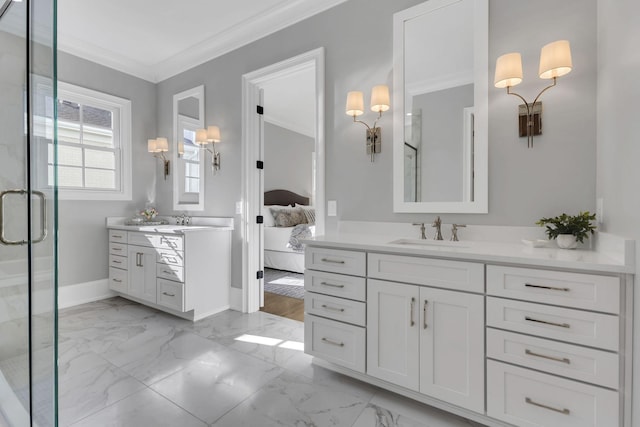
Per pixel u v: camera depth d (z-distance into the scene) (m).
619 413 1.12
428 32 2.01
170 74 3.62
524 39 1.72
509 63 1.60
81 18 2.74
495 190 1.81
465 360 1.41
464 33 1.90
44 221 1.15
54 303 1.09
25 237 1.26
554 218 1.59
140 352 2.16
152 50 3.31
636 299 1.07
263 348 2.24
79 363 2.00
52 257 1.10
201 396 1.66
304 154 6.63
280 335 2.46
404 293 1.57
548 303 1.23
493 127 1.81
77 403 1.59
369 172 2.24
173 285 2.75
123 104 3.55
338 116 2.38
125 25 2.85
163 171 3.76
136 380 1.81
